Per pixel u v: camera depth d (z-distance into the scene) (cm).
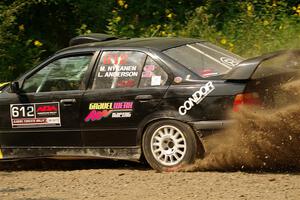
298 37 3241
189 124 2025
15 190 1973
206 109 2000
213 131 1995
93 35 2498
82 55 2242
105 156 2170
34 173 2261
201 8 3488
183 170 2052
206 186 1859
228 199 1702
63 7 3850
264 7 3491
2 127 2339
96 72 2195
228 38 3325
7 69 3409
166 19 3728
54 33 3838
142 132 2102
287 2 3744
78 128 2198
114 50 2192
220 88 1991
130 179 2016
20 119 2302
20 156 2323
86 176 2116
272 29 3341
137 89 2105
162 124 2066
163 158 2083
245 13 3475
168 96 2050
